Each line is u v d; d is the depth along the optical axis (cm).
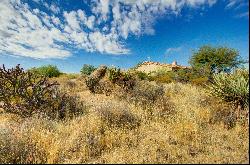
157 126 686
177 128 649
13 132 600
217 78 841
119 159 491
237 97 763
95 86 1440
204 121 727
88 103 973
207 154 521
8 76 832
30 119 726
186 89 1355
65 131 650
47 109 816
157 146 559
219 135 622
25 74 847
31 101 816
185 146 561
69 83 1695
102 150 555
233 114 731
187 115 740
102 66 1789
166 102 902
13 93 832
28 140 559
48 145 536
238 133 638
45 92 842
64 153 528
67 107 841
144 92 1059
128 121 723
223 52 2342
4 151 521
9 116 832
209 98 927
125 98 1105
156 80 2123
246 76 800
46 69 2730
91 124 670
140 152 530
